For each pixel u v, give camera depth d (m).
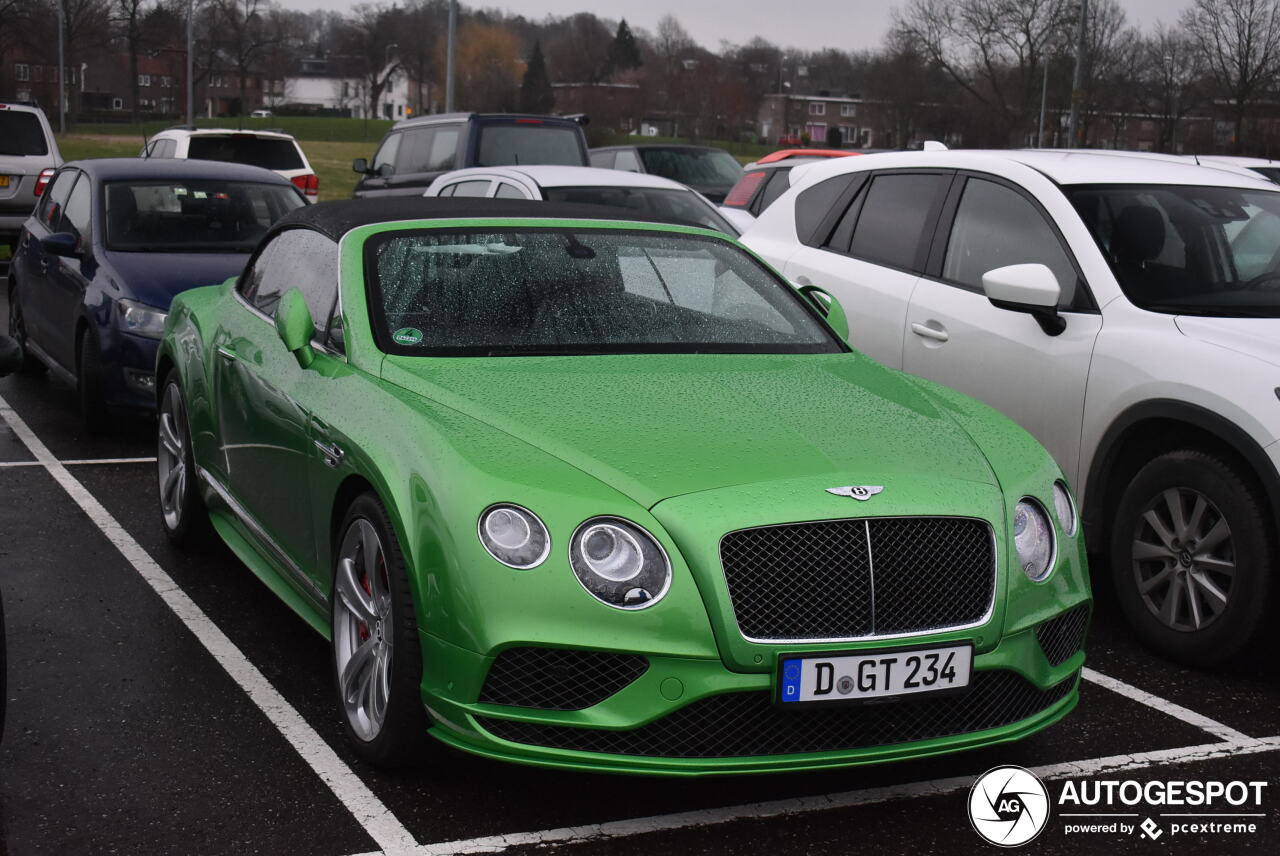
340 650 3.74
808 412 3.72
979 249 5.62
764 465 3.33
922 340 5.66
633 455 3.33
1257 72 45.56
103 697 4.05
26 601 4.94
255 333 4.76
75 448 7.55
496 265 4.40
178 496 5.57
